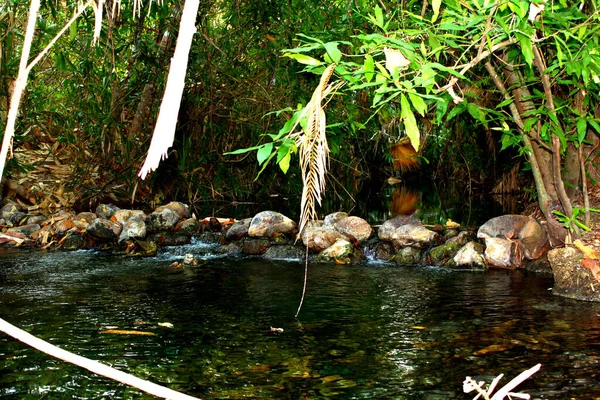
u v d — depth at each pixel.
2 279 5.45
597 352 3.36
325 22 8.23
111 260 6.56
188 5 0.69
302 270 6.03
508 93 5.18
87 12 6.81
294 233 7.20
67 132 10.06
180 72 0.67
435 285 5.27
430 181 14.12
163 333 3.79
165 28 9.82
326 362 3.26
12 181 9.16
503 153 11.24
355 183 13.33
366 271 5.99
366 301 4.66
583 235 5.66
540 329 3.84
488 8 2.45
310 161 1.51
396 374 3.08
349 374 3.08
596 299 4.62
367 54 2.18
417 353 3.39
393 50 2.13
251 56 10.45
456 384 2.93
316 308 4.43
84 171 10.00
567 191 6.24
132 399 2.78
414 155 13.65
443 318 4.14
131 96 10.45
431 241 6.64
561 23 2.69
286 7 8.60
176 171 10.50
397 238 6.71
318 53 6.64
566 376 3.00
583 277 4.78
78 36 9.00
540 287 5.16
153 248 7.13
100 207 8.55
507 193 11.09
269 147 1.99
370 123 11.70
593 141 6.16
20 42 9.05
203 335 3.75
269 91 10.60
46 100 11.42
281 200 11.54
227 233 7.42
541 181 5.94
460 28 2.45
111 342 3.59
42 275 5.66
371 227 7.23
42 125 11.04
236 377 3.05
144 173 0.64
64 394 2.84
